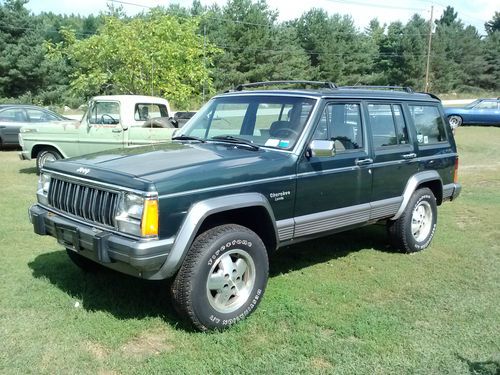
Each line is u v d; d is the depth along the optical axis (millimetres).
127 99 10461
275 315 4414
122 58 16484
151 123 10609
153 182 3766
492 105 26406
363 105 5473
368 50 59969
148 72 17062
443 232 7273
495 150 17875
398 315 4516
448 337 4141
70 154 10992
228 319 4148
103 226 3988
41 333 3994
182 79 18812
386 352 3887
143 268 3754
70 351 3762
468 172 13047
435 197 6672
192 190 3941
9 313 4312
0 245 6121
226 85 46688
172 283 4000
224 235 4082
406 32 59750
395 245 6266
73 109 40094
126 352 3791
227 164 4258
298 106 4992
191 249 3990
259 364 3672
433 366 3717
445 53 63875
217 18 47281
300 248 6430
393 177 5812
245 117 5254
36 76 38812
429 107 6512
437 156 6473
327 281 5289
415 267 5801
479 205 9070
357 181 5328
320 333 4156
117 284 5004
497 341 4102
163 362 3654
